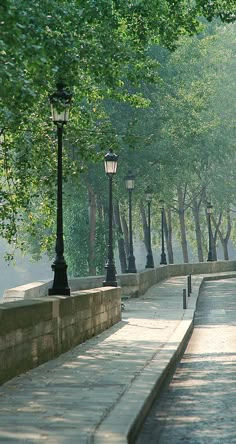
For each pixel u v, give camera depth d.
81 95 31.67
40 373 15.88
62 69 24.03
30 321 16.55
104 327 26.94
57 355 19.05
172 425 11.45
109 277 36.00
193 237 128.62
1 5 18.44
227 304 45.81
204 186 98.75
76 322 21.69
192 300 44.97
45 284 38.94
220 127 93.50
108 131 33.84
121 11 29.92
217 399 13.91
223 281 72.81
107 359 18.39
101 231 77.81
